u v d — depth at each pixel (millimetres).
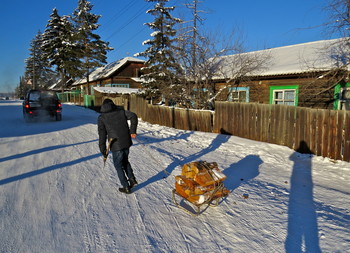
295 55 12586
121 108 4062
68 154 6184
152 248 2678
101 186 4277
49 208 3424
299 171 5688
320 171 5668
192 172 3445
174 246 2736
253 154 6973
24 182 4281
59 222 3092
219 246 2768
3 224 2975
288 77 11312
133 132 4035
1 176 4543
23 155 6004
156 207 3621
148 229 3045
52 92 12992
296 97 11023
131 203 3701
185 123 11227
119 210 3473
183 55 12797
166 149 7367
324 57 10578
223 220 3338
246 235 2998
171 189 4301
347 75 9156
